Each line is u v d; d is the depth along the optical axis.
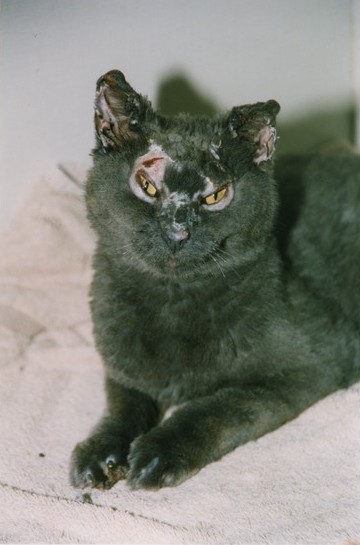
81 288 0.84
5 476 0.63
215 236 0.62
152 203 0.61
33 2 0.82
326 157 0.86
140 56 0.87
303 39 0.91
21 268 0.86
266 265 0.66
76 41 0.84
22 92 0.85
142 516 0.59
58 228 0.86
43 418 0.69
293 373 0.67
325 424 0.66
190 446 0.62
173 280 0.64
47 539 0.59
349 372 0.71
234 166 0.62
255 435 0.64
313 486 0.61
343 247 0.75
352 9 0.91
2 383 0.73
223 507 0.60
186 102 0.90
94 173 0.64
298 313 0.69
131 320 0.66
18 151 0.88
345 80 0.94
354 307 0.73
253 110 0.63
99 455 0.63
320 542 0.57
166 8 0.86
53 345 0.77
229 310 0.65
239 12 0.88
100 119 0.63
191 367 0.66
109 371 0.68
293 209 0.78
